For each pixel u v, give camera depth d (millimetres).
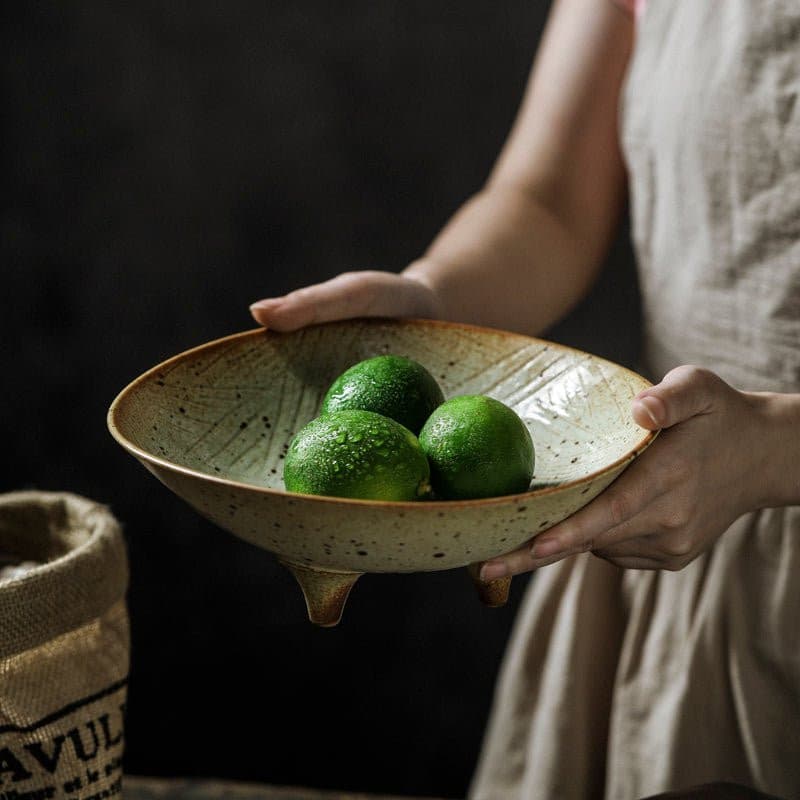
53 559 1085
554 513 852
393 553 836
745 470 954
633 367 2051
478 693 2184
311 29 1944
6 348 2102
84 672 980
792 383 1105
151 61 1970
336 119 1987
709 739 1162
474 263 1206
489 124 1977
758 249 1103
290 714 2223
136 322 2090
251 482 968
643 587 1197
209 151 2010
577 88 1264
